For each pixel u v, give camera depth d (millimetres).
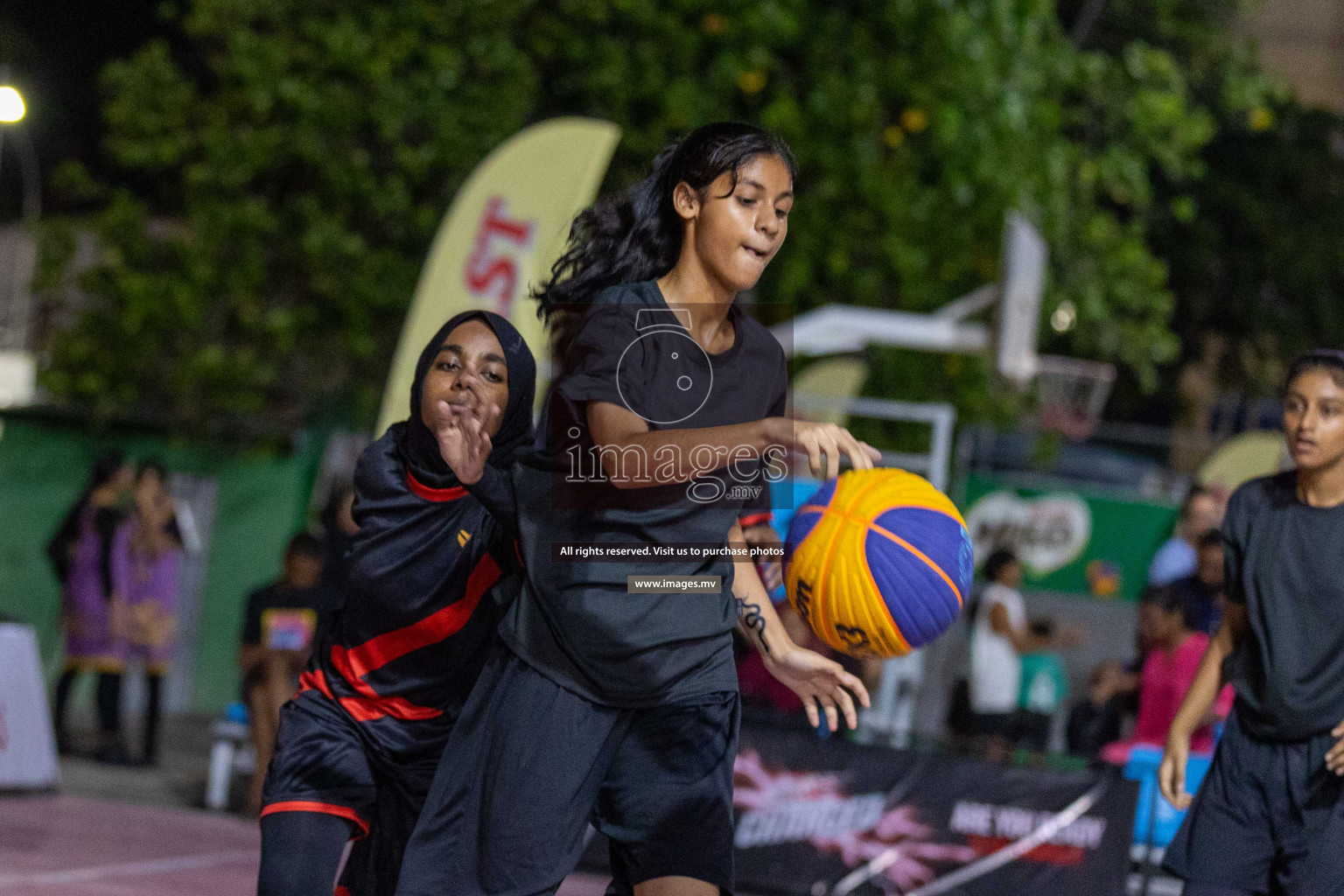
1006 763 12438
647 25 22516
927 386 24625
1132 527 27469
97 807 15070
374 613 5977
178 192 24891
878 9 23359
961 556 5562
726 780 5383
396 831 6320
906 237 23406
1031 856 12203
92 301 25391
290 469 25578
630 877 5383
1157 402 45062
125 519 19125
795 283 22828
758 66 22766
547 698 5258
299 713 6223
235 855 13164
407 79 22500
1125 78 33906
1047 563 27672
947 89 23594
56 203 34188
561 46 22844
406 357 13633
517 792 5219
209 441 24531
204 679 25281
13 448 23422
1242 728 7352
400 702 6102
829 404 18844
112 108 23438
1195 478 25766
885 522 5527
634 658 5180
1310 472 7246
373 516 5902
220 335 23297
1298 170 41750
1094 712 15828
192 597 24922
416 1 22344
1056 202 27078
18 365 26156
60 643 23562
